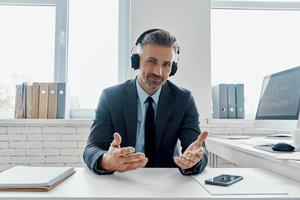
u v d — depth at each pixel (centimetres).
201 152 88
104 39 240
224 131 217
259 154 105
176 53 123
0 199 62
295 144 113
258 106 175
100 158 89
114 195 64
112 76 240
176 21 217
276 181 81
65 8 236
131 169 84
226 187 71
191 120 123
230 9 247
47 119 206
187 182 78
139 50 118
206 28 219
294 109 135
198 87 217
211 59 230
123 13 240
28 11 237
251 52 246
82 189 70
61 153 215
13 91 232
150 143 118
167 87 126
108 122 120
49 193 66
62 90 211
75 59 238
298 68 137
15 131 213
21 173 82
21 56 235
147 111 121
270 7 246
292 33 247
